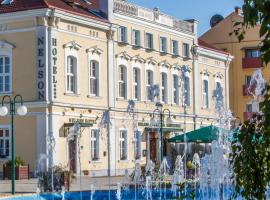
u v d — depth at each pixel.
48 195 30.44
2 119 45.44
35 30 44.69
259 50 7.47
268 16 7.17
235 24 8.14
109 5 51.19
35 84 44.59
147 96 56.28
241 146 8.68
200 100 64.69
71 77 47.00
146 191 32.59
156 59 57.69
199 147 57.50
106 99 50.53
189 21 63.78
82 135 46.97
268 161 8.53
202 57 65.38
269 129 8.11
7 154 45.06
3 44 45.72
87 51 48.50
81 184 38.72
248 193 8.66
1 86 45.91
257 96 8.55
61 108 45.31
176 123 59.84
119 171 51.12
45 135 43.97
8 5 45.75
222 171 27.88
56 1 48.34
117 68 52.19
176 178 34.69
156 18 57.66
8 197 28.94
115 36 51.78
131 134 53.31
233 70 76.62
